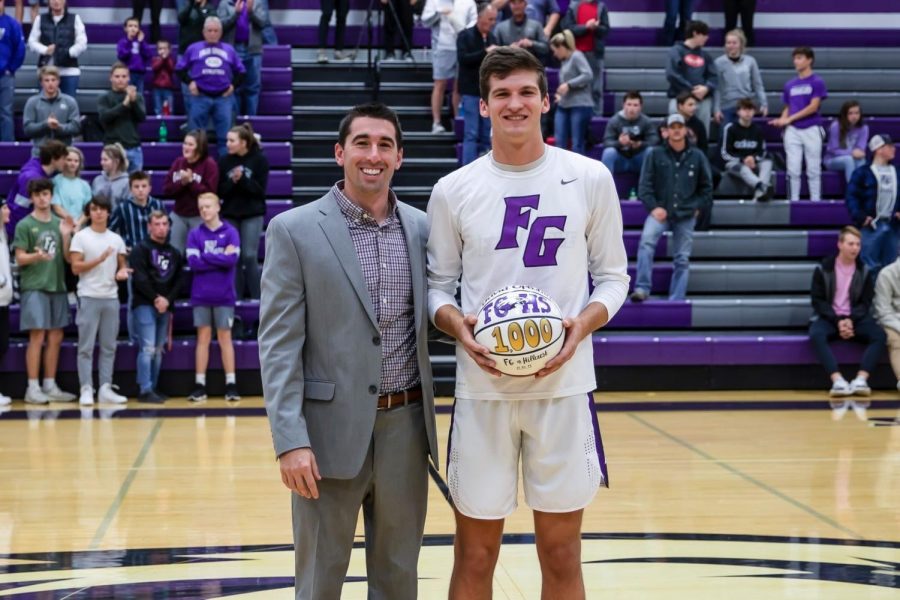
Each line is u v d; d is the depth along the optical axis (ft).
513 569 13.79
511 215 9.66
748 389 31.37
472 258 9.77
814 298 31.07
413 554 9.96
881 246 33.81
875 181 33.65
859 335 30.73
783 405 28.45
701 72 37.06
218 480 19.20
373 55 44.27
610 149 36.09
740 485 18.88
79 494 18.12
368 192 9.71
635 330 32.68
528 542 15.17
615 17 45.62
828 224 36.27
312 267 9.59
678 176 32.76
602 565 14.03
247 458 21.20
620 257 10.07
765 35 45.37
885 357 31.24
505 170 9.75
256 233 32.12
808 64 37.27
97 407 28.14
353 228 9.85
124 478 19.38
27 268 28.53
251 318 31.42
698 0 45.70
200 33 38.17
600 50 38.70
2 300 28.86
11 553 14.58
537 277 9.67
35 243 28.48
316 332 9.65
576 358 9.81
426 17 38.63
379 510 9.87
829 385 31.50
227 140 32.71
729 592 12.90
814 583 13.25
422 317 9.82
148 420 25.90
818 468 20.34
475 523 9.95
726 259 35.09
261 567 13.88
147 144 37.14
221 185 31.89
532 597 12.62
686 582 13.29
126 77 35.32
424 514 10.05
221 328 29.19
